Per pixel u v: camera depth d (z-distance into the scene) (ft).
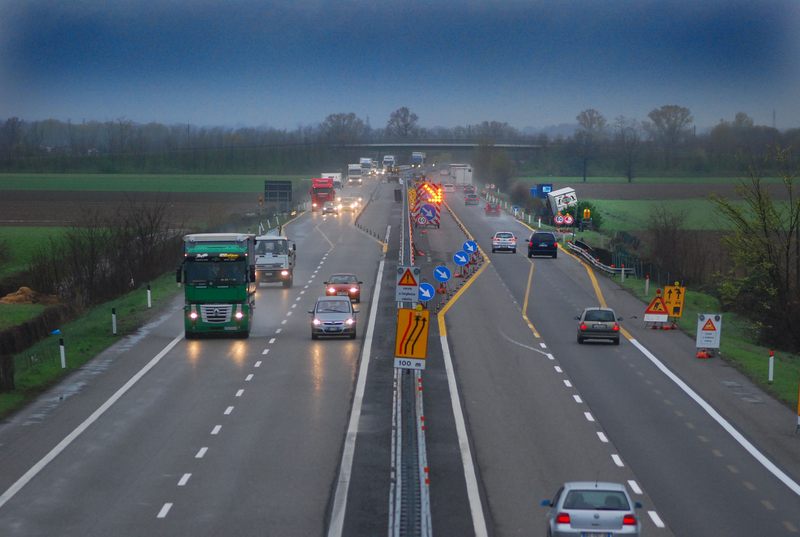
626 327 355.97
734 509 153.17
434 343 314.14
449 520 148.05
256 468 175.94
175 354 295.89
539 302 415.23
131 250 513.04
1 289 477.36
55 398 236.63
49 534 141.28
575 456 185.16
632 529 119.96
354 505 155.22
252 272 338.54
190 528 144.05
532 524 146.20
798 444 195.83
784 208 424.46
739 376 267.80
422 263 554.87
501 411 222.69
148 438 197.67
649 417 218.18
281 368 271.90
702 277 536.01
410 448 169.17
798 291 377.50
